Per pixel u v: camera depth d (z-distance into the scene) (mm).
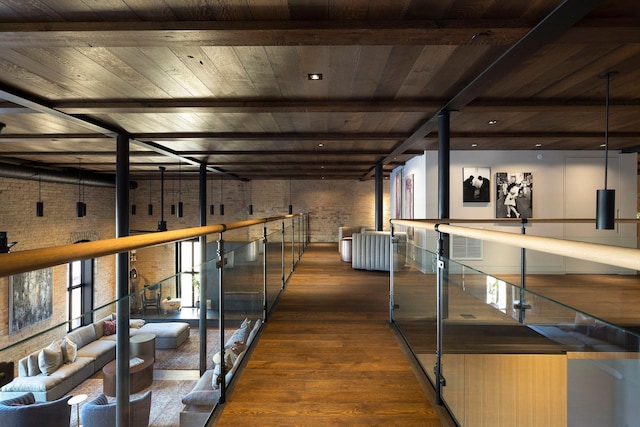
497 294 1454
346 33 2117
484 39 2191
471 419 1726
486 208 6910
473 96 3234
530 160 6914
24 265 834
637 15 1992
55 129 4859
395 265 3523
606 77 3062
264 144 6008
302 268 7137
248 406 2152
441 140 3750
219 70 2830
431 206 6945
